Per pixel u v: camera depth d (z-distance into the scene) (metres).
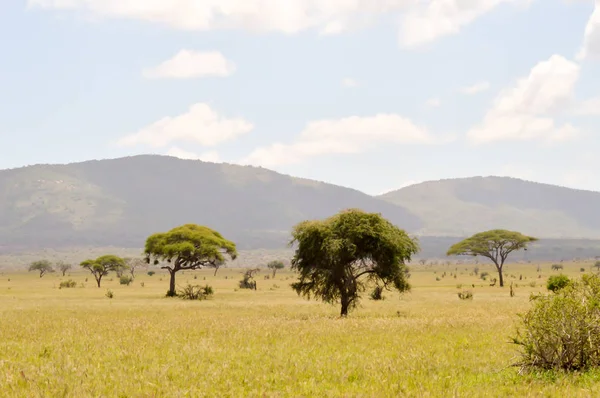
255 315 47.22
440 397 14.20
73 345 25.53
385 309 53.44
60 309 55.44
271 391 15.24
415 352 21.67
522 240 133.38
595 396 13.83
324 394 14.90
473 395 14.41
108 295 83.88
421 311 49.00
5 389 15.33
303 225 45.66
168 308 57.44
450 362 19.38
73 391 14.97
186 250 82.81
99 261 136.50
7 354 22.47
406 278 46.09
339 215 45.34
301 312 51.81
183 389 15.41
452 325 32.41
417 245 46.03
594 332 16.47
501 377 16.53
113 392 15.05
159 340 27.23
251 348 23.81
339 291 46.19
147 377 16.94
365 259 45.47
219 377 16.92
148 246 86.75
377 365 19.00
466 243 137.50
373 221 45.03
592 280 17.36
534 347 16.91
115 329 33.19
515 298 68.69
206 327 33.94
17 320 41.19
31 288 125.12
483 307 51.06
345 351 22.73
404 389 15.09
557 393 14.20
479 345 23.67
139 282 172.50
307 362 19.84
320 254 44.78
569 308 16.56
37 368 18.67
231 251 91.69
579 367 16.56
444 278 179.88
